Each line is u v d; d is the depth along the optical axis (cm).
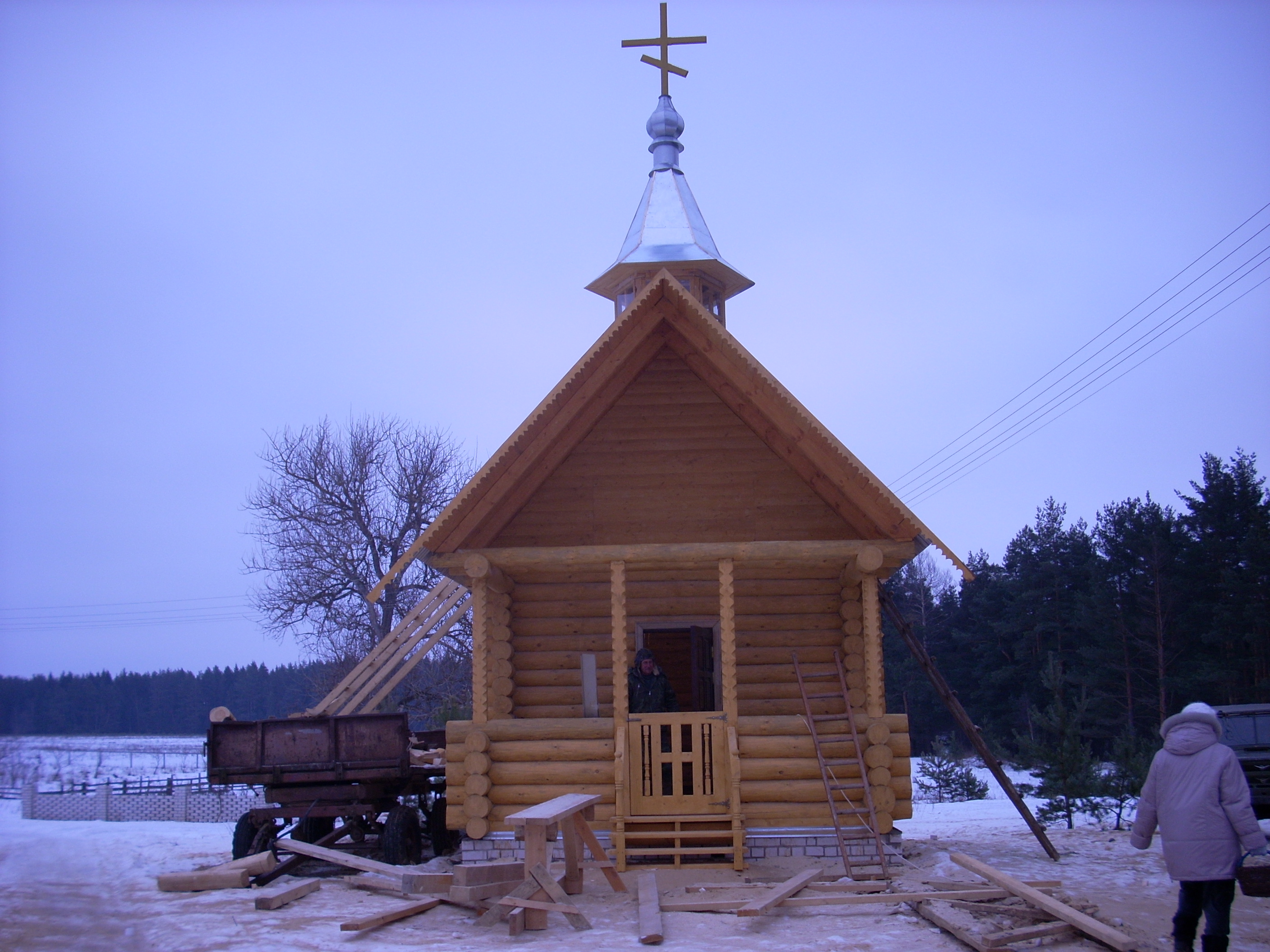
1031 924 859
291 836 1455
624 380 1419
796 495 1413
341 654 3484
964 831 1742
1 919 873
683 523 1409
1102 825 1748
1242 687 3809
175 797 2611
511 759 1277
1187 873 698
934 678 1407
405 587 3528
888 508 1269
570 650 1462
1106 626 4394
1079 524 5234
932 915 894
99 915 912
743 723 1254
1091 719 4328
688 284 1628
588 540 1409
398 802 1413
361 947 827
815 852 1217
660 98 1786
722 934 872
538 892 901
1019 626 5122
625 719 1254
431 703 3456
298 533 3591
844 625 1440
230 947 822
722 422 1436
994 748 3189
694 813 1224
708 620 1462
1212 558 4088
